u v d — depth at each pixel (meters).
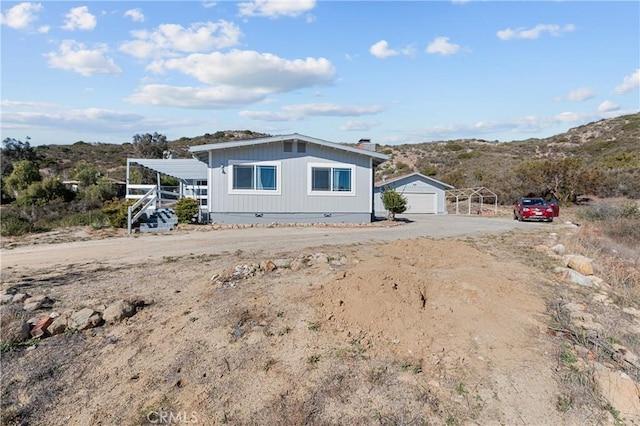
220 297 5.50
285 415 3.29
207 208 17.53
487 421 3.25
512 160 50.28
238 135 71.75
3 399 3.48
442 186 30.33
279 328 4.59
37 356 4.10
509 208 31.67
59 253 9.70
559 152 53.44
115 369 3.90
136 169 35.69
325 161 17.22
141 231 14.34
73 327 4.63
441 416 3.30
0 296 5.52
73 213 20.28
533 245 10.23
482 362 4.02
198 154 17.34
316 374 3.79
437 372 3.86
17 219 15.66
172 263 8.02
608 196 30.39
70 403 3.46
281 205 16.86
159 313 5.06
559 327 4.82
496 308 5.13
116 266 7.89
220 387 3.62
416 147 67.81
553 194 30.61
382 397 3.50
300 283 5.95
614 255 8.63
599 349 4.28
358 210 17.70
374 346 4.27
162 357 4.07
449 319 4.82
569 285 6.48
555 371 3.88
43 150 52.47
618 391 3.55
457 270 6.54
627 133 54.84
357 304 4.91
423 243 8.50
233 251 9.46
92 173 33.44
